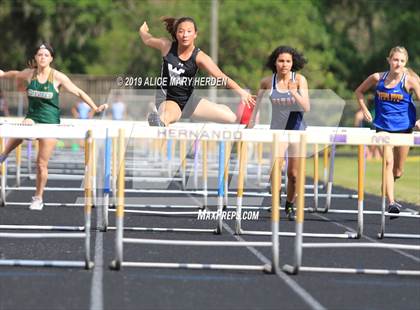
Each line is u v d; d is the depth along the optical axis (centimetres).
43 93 2486
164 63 2269
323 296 1533
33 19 11831
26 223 2448
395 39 10650
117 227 1708
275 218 1711
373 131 2241
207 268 1741
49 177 3675
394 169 2525
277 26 10250
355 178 4659
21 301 1443
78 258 1852
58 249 1966
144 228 2327
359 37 11200
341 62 10625
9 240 2095
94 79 10650
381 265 1866
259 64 10269
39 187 2783
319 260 1911
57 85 2497
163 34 10969
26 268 1725
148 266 1762
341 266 1842
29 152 4153
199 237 2212
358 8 11131
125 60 11612
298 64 2397
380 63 10719
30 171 4166
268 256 1944
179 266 1741
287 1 10394
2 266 1744
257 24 10231
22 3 11644
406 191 3719
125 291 1533
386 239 2258
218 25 10356
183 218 2644
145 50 11475
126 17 11750
